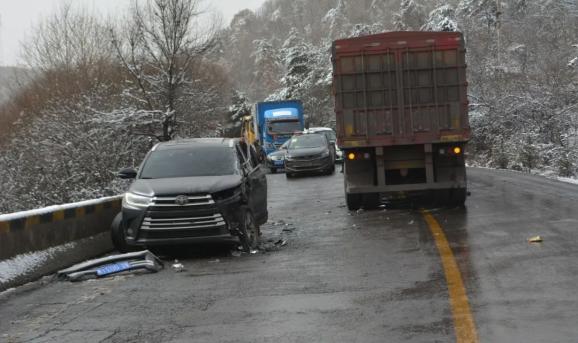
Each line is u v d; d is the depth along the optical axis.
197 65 26.25
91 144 19.72
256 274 8.16
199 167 10.60
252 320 6.04
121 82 25.14
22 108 28.11
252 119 46.03
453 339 5.15
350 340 5.29
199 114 24.48
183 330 5.85
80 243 10.19
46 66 31.52
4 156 20.06
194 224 9.52
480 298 6.32
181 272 8.62
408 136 13.23
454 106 13.13
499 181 19.66
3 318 6.63
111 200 11.58
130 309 6.72
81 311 6.75
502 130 33.75
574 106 29.28
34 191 19.11
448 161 13.46
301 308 6.36
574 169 24.45
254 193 10.87
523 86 32.53
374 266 8.12
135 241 9.62
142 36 22.94
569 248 8.48
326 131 36.69
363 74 13.27
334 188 20.61
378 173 13.57
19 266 8.48
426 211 13.16
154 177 10.51
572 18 38.03
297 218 13.71
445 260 8.16
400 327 5.55
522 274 7.19
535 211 12.16
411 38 13.15
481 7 45.69
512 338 5.11
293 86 71.94
